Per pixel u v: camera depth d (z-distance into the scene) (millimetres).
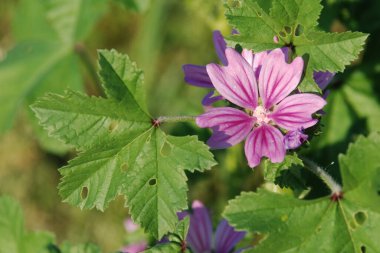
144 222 419
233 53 413
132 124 424
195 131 552
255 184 540
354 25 550
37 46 642
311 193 455
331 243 414
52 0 634
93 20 633
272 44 421
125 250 528
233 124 410
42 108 417
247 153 406
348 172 414
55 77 627
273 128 411
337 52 417
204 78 427
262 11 419
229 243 470
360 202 415
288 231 410
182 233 422
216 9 557
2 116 627
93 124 420
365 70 558
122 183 421
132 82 424
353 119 553
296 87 421
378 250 412
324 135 547
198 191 615
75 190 418
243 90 414
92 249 486
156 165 421
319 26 532
